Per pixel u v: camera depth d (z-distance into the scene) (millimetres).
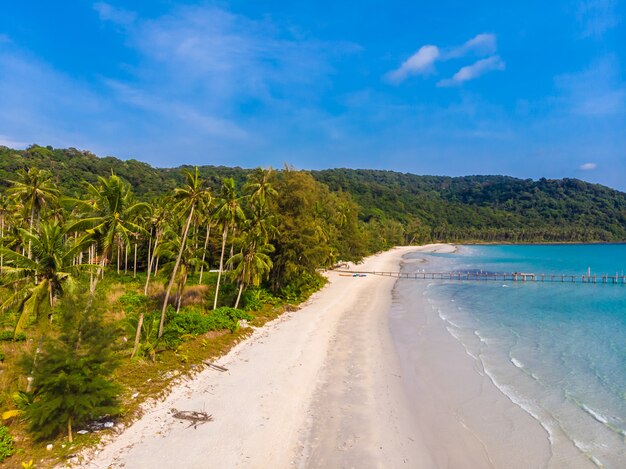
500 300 49719
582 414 18844
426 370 24703
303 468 14719
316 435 17000
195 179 28516
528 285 64125
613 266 95500
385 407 19719
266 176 42281
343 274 74812
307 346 28547
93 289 20562
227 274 46406
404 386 22359
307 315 38500
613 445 16234
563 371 24203
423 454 15836
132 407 17875
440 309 43719
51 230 19297
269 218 36812
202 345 26219
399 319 38531
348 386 22141
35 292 17906
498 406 19797
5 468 13461
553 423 18094
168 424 17109
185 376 21656
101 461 14367
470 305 46219
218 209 32969
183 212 29078
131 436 16031
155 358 23156
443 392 21500
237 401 19500
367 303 46844
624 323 36625
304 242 43500
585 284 65562
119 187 23234
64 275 18531
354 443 16453
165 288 43406
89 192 23375
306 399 20312
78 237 23828
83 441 15172
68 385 14820
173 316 29297
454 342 30438
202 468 14266
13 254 17781
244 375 22734
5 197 53438
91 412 15258
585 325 35812
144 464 14320
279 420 17891
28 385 17672
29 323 28531
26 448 14469
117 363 16438
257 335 30516
